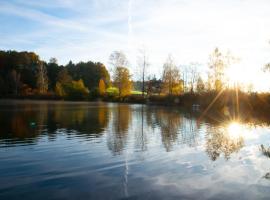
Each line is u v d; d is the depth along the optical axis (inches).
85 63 5546.3
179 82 3189.0
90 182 436.5
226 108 2154.3
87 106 2351.1
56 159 569.0
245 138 852.0
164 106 2573.8
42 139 783.1
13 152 626.2
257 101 1990.7
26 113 1555.1
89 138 805.2
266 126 1156.5
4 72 4276.6
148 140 788.6
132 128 1022.4
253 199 382.0
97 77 5231.3
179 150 665.6
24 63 4630.9
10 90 3914.9
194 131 979.3
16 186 418.0
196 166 531.2
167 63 3161.9
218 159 586.6
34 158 575.8
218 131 991.6
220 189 415.2
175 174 480.4
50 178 453.4
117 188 412.8
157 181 444.8
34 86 4404.5
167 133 919.7
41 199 373.7
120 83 3371.1
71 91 3636.8
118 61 3368.6
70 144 717.3
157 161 562.9
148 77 3467.0
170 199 376.8
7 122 1141.1
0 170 493.7
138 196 384.5
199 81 3110.2
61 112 1668.3
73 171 490.6
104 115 1518.2
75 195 386.0
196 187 421.1
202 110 2096.5
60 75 4552.2
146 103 2962.6
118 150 655.8
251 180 454.9
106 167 517.0
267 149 688.4
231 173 490.6
